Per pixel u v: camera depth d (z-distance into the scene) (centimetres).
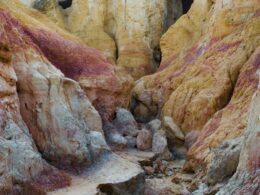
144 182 1998
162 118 3256
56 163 1970
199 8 4288
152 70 4875
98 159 2144
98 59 3412
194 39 4091
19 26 2833
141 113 3703
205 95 2934
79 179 1858
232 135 2156
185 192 1995
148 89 3791
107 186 1778
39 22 3388
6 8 2952
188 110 3003
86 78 3081
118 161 2167
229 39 3244
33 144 1850
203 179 2022
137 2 5056
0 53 1825
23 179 1562
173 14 5438
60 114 2069
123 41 4972
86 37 5062
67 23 5278
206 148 2277
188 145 2852
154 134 2931
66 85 2264
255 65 2644
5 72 1820
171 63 4069
